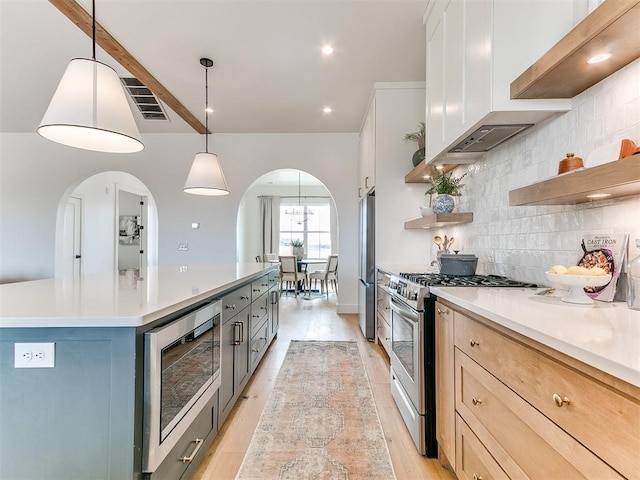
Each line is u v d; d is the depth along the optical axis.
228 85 3.62
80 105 1.57
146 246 7.40
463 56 1.76
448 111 1.99
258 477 1.54
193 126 4.75
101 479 1.01
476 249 2.42
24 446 1.02
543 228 1.68
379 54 3.04
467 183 2.59
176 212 5.12
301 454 1.71
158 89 3.63
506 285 1.68
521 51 1.44
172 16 2.51
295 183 8.75
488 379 1.14
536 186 1.33
